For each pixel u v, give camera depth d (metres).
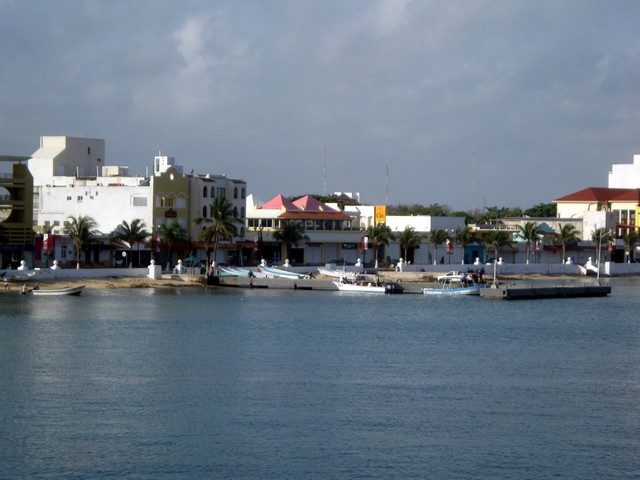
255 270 191.25
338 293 180.00
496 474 70.06
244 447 74.50
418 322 140.50
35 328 123.38
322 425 80.19
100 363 102.56
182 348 112.62
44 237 176.00
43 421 80.25
